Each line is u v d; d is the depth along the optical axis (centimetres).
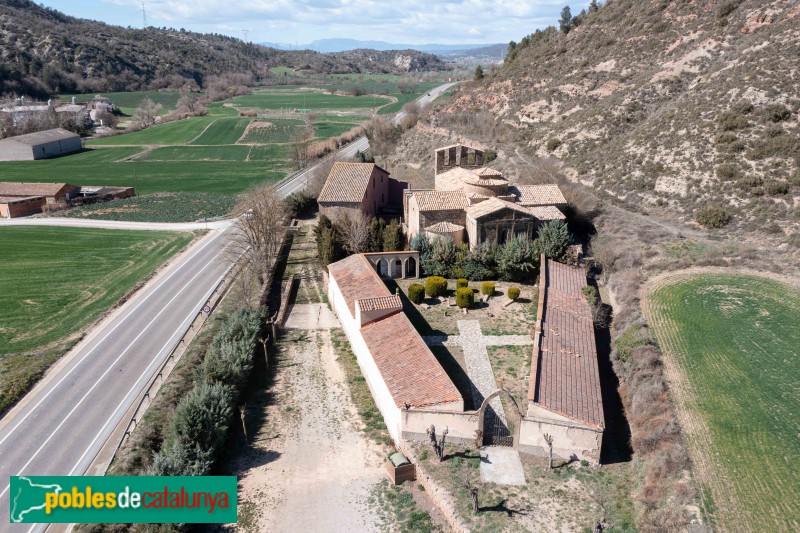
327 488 3184
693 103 7712
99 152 15300
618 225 6381
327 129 17062
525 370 4097
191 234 7962
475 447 3375
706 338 4188
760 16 8750
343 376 4306
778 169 6247
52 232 8069
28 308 5481
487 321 4844
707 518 2595
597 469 3186
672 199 6725
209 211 9219
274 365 4469
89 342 4806
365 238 6062
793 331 4225
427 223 5994
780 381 3644
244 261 6141
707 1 10200
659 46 10069
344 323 4991
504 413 3625
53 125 17212
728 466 2928
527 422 3259
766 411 3356
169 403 3819
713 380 3688
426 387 3541
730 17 9375
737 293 4841
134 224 8488
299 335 4941
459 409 3353
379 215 7544
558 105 10419
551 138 9194
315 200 8644
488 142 9912
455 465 3228
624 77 9894
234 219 8262
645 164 7350
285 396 4059
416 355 3894
